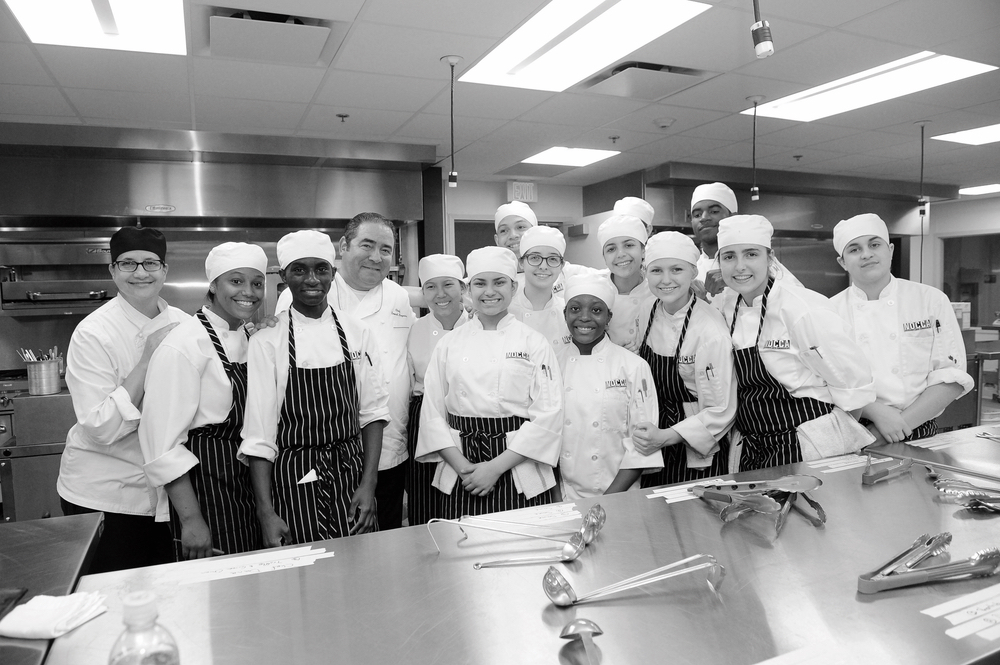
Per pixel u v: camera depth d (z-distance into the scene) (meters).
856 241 2.18
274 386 1.77
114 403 1.77
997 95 4.12
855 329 2.25
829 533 1.27
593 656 0.85
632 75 3.54
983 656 0.85
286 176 4.41
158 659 0.78
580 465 2.11
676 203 6.10
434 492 2.08
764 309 1.98
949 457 1.76
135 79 3.34
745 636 0.90
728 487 1.49
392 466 2.35
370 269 2.36
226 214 4.27
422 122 4.33
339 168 4.54
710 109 4.24
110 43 2.91
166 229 4.41
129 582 1.11
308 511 1.73
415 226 5.15
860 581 1.02
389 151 4.39
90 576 1.13
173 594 1.06
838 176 6.64
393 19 2.79
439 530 1.34
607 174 6.32
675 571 1.08
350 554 1.22
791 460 1.93
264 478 1.72
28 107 3.74
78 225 4.19
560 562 1.17
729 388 2.05
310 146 4.18
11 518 3.37
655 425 2.06
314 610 1.00
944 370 2.14
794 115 4.50
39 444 3.39
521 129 4.58
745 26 2.99
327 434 1.78
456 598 1.04
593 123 4.48
